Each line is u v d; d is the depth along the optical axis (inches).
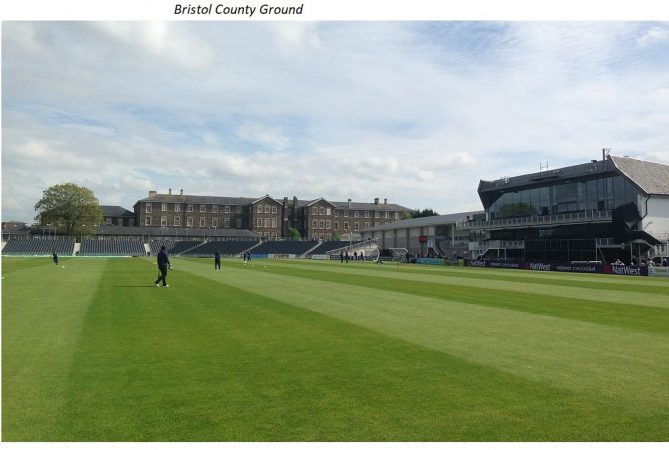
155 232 5162.4
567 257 2684.5
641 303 783.1
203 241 4891.7
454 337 473.4
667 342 453.4
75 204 4591.5
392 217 6328.7
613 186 2463.1
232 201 5866.1
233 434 235.5
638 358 388.5
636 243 2300.7
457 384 315.0
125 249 4626.0
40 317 587.5
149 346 426.0
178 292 905.5
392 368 354.6
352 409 268.7
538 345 437.1
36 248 4375.0
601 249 2495.1
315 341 451.2
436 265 2896.2
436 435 235.8
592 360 381.1
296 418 255.4
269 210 5846.5
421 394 294.4
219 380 322.3
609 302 795.4
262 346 428.5
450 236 3814.0
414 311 664.4
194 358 383.2
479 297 866.1
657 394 296.4
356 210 6176.2
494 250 3201.3
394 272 1814.7
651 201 2326.5
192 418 254.7
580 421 253.9
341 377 330.3
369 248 4340.6
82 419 252.5
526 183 2984.7
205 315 613.6
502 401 282.5
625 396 292.2
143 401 279.7
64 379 322.3
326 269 1988.2
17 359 376.5
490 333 496.1
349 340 456.4
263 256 4456.2
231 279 1282.0
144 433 236.1
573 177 2662.4
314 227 5940.0
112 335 475.8
